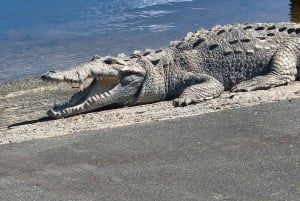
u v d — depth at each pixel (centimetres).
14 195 966
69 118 1492
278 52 1554
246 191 918
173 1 3759
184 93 1488
